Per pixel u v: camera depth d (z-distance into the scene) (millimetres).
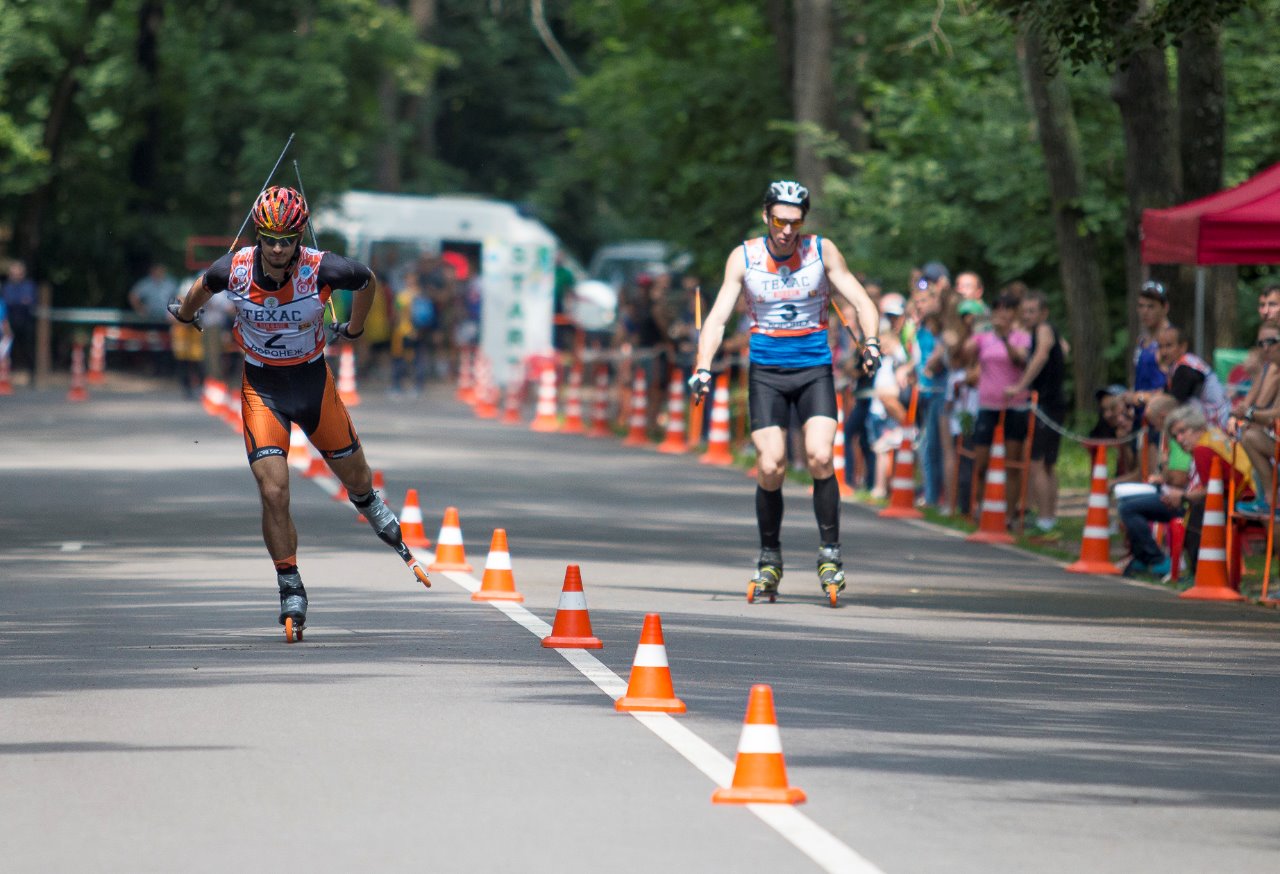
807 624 29562
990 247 71625
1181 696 24094
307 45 122125
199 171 121812
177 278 121500
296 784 17859
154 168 122688
